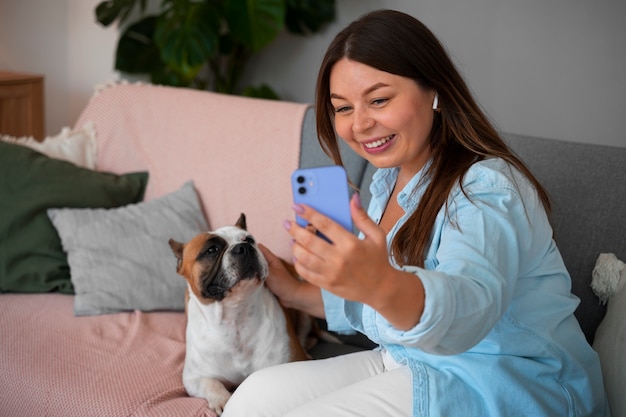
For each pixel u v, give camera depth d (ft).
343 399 4.31
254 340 6.01
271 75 14.74
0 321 6.63
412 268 3.51
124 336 6.56
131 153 8.63
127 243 7.40
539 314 4.52
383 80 4.29
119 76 13.50
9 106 11.60
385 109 4.36
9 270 7.30
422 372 4.34
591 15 11.62
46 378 5.71
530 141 6.59
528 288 4.51
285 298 6.13
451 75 4.53
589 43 11.73
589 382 4.60
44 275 7.36
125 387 5.64
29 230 7.48
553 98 12.21
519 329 4.43
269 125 7.90
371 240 3.17
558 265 4.65
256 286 5.80
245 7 12.60
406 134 4.43
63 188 7.74
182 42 12.20
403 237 4.57
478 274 3.66
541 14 12.01
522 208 4.22
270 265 6.18
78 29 13.30
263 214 7.63
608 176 6.05
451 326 3.43
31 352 6.08
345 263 3.12
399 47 4.26
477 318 3.49
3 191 7.56
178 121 8.46
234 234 6.04
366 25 4.33
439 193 4.40
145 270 7.27
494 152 4.52
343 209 3.82
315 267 3.16
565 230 6.05
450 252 3.87
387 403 4.25
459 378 4.39
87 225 7.48
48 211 7.59
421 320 3.31
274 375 4.92
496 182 4.25
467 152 4.61
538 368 4.38
